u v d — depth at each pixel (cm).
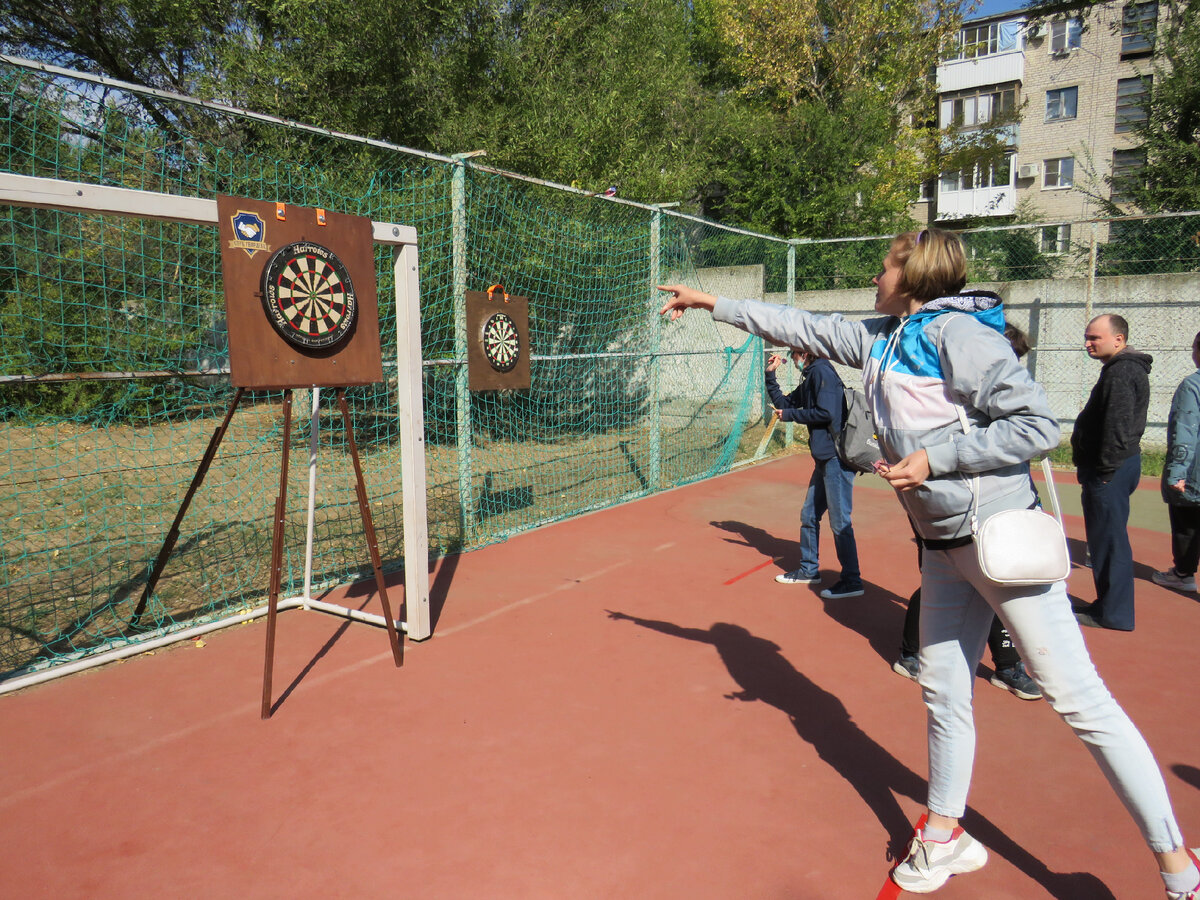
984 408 196
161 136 623
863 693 350
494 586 500
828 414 455
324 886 224
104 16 1137
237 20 1159
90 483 730
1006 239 1171
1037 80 2839
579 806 263
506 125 985
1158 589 499
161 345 736
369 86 960
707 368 1220
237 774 284
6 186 262
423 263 812
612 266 1051
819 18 2125
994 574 189
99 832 250
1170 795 267
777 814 259
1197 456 463
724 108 1884
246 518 661
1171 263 1043
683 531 646
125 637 406
